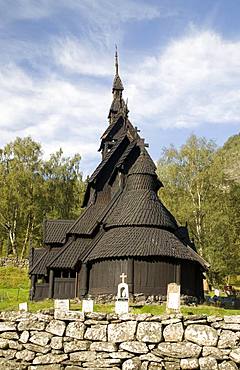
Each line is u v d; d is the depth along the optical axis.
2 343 14.44
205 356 13.55
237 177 85.25
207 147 57.69
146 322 14.02
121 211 35.16
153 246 32.19
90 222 38.00
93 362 13.91
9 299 35.88
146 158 36.94
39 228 68.56
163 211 35.19
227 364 13.40
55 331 14.35
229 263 52.75
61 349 14.19
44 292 36.22
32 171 68.62
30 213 68.25
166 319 13.98
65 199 72.75
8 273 54.12
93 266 33.81
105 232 35.72
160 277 31.73
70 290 35.88
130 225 33.88
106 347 13.97
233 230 57.97
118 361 13.80
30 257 40.56
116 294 31.53
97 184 39.91
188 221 53.69
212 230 52.84
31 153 68.94
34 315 14.59
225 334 13.69
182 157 57.47
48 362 14.10
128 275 31.45
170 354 13.62
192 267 34.44
